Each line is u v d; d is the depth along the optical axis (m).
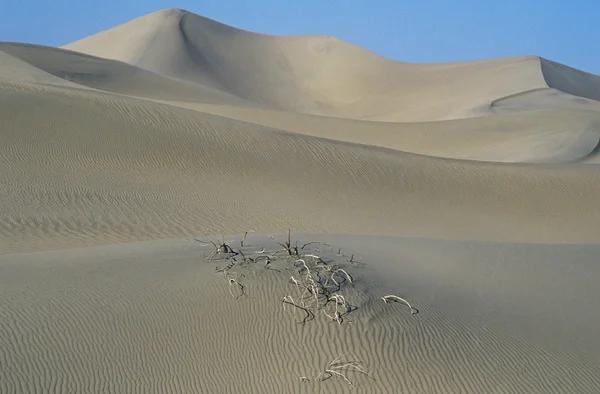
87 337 7.71
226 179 22.78
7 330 7.68
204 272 9.59
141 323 8.09
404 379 7.39
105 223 17.77
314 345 7.76
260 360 7.52
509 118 49.22
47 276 9.79
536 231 22.98
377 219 21.86
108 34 112.56
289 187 23.23
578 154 39.69
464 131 47.03
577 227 23.67
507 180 26.48
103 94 28.42
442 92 94.81
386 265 11.24
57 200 18.75
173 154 23.38
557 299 11.12
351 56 109.25
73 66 72.19
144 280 9.43
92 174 21.00
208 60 105.31
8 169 20.17
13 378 6.84
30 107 23.86
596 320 10.17
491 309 9.78
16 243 15.50
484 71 99.31
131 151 22.92
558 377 7.96
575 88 103.56
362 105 96.81
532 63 100.00
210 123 26.09
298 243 12.37
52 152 21.72
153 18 110.75
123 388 6.96
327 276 9.12
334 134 46.22
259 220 19.75
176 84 76.06
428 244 14.91
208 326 8.07
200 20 113.12
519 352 8.40
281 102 99.81
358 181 24.73
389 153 28.14
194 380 7.18
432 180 25.88
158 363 7.40
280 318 8.20
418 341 8.09
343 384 7.21
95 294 8.88
